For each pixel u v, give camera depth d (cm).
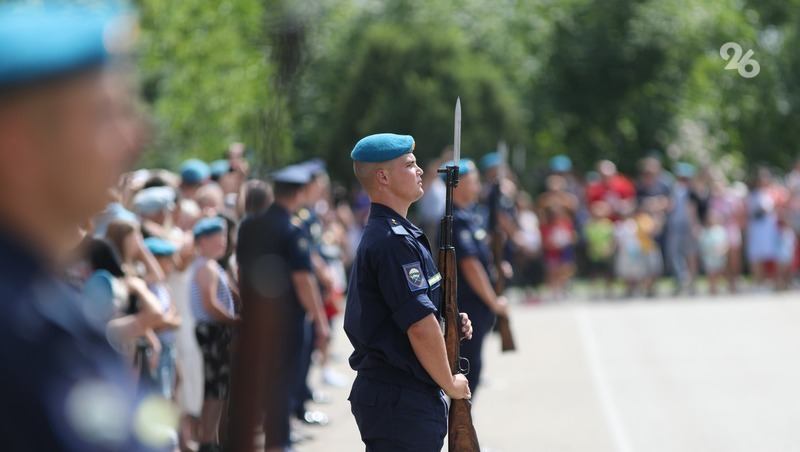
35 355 386
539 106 7700
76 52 394
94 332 408
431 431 1294
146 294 1634
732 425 2319
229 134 5328
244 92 5281
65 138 400
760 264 4938
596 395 2680
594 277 5050
